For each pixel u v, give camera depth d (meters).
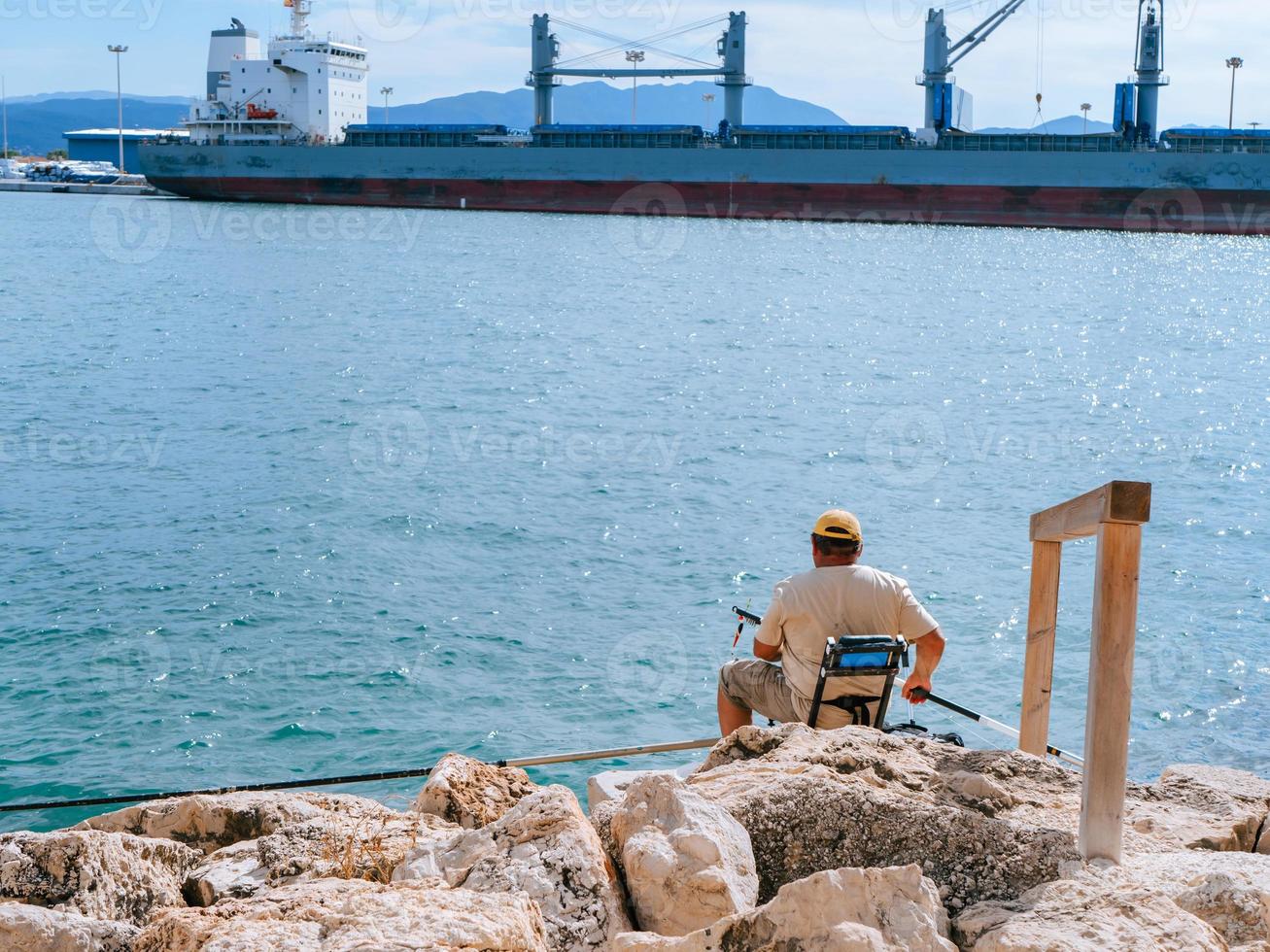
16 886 3.68
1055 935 3.07
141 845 4.13
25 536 19.08
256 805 5.00
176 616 15.39
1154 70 114.88
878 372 43.47
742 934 3.11
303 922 2.89
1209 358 48.41
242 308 62.78
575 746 11.66
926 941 3.06
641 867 3.50
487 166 127.31
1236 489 24.14
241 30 138.25
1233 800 5.03
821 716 6.00
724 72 127.94
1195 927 3.09
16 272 81.56
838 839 3.89
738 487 23.80
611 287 77.44
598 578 17.44
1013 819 4.26
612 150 124.50
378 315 60.50
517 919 2.91
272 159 128.75
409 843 4.15
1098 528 3.83
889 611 6.07
